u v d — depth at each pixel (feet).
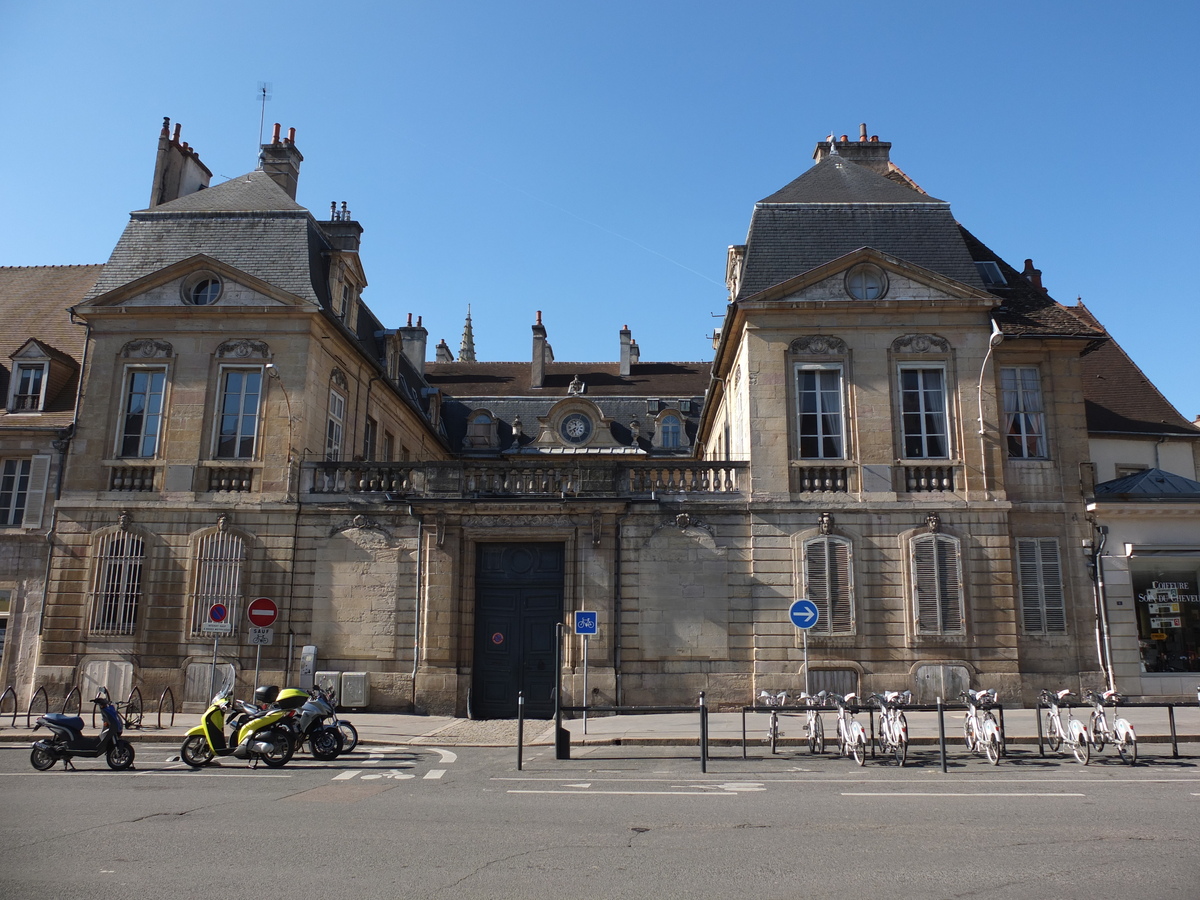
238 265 71.36
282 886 21.77
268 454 67.26
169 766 43.24
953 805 31.99
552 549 67.56
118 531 66.33
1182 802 32.40
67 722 42.19
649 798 33.65
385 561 66.13
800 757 45.27
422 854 24.90
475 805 32.27
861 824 28.78
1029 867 23.45
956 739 50.39
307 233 72.79
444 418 125.08
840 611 63.52
